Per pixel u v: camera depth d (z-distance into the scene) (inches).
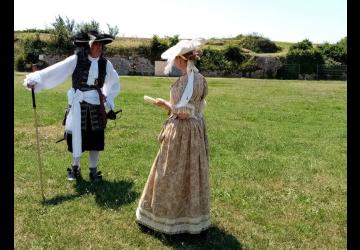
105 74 278.5
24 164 310.5
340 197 271.7
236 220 230.5
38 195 254.8
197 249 198.2
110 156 344.5
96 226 217.3
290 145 411.5
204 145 206.5
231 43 2063.2
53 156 340.5
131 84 1085.1
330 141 439.5
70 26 1792.6
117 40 1911.9
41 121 481.7
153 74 1815.9
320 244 208.2
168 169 201.6
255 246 203.0
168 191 201.8
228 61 1855.3
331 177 312.0
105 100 285.0
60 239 203.0
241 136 442.9
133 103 662.5
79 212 232.2
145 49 1829.5
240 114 601.9
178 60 203.2
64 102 643.5
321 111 661.9
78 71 271.0
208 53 1866.4
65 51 1764.3
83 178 288.5
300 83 1352.1
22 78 1111.6
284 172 319.0
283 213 242.4
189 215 203.3
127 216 228.5
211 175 305.3
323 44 1958.7
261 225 225.9
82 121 274.1
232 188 279.0
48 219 222.7
